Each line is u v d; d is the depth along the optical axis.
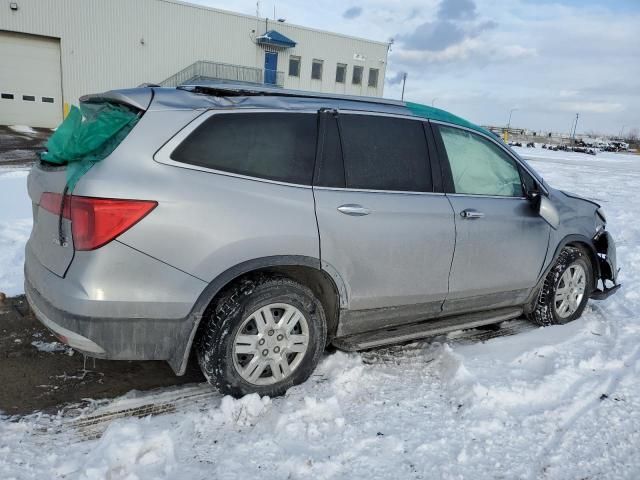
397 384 3.36
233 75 31.56
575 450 2.77
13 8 25.11
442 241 3.59
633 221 10.03
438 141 3.74
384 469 2.53
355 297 3.31
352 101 3.53
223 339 2.88
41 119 27.27
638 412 3.16
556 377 3.46
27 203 8.05
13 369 3.37
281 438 2.72
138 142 2.72
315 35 34.50
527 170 4.28
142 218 2.61
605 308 5.09
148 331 2.72
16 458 2.48
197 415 2.90
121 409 2.97
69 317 2.60
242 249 2.84
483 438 2.82
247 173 2.95
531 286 4.28
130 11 28.03
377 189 3.38
